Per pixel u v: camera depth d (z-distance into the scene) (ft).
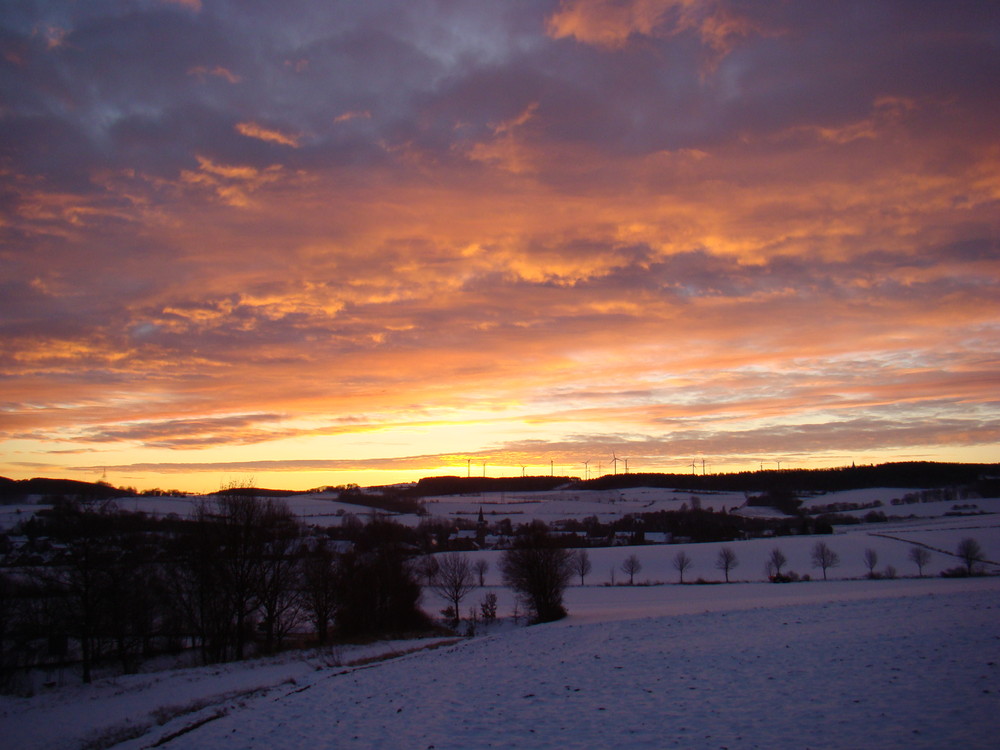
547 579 221.46
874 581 267.39
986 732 47.37
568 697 72.33
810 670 71.56
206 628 167.32
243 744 69.15
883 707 55.52
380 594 224.33
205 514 171.53
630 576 332.39
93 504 150.00
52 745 89.45
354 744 62.95
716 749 49.98
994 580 234.79
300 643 184.03
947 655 70.95
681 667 81.51
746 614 131.95
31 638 153.69
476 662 107.45
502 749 56.08
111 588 147.74
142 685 122.93
